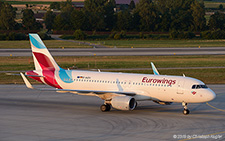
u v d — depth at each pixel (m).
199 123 132.25
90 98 189.50
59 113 151.38
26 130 121.00
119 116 144.88
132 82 155.88
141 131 119.62
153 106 167.00
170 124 130.25
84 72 170.75
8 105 169.00
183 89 143.88
